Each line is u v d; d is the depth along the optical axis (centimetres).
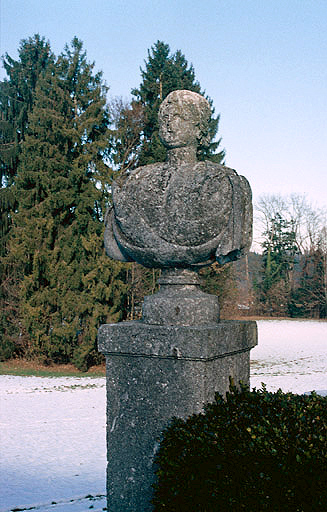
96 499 724
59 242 2284
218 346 346
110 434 369
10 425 1238
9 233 2556
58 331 2202
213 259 378
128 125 2664
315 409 327
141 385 358
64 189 2269
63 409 1429
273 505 257
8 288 2472
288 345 3161
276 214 5538
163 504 309
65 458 968
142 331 354
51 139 2306
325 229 5169
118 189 396
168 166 384
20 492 770
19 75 2812
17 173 2480
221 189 356
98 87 2353
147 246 378
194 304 365
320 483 248
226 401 357
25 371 2216
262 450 270
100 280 2220
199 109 392
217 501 277
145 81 2916
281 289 5250
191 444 300
